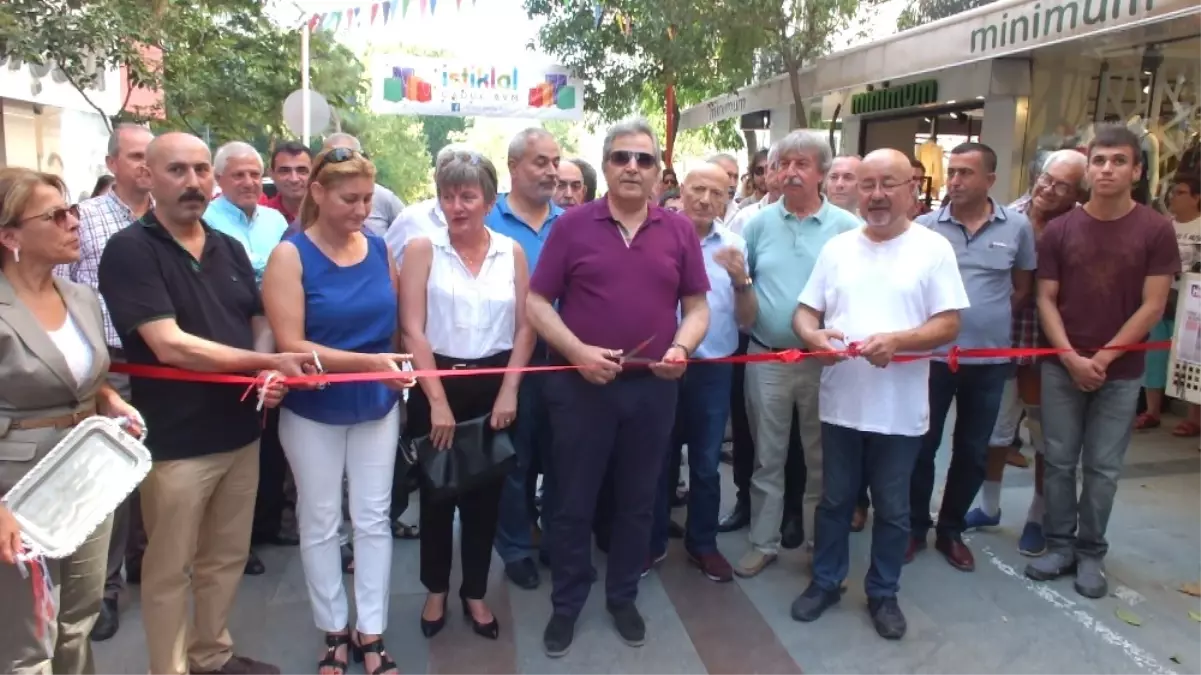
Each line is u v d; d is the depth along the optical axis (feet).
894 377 10.70
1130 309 11.64
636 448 10.45
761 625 11.34
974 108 26.08
